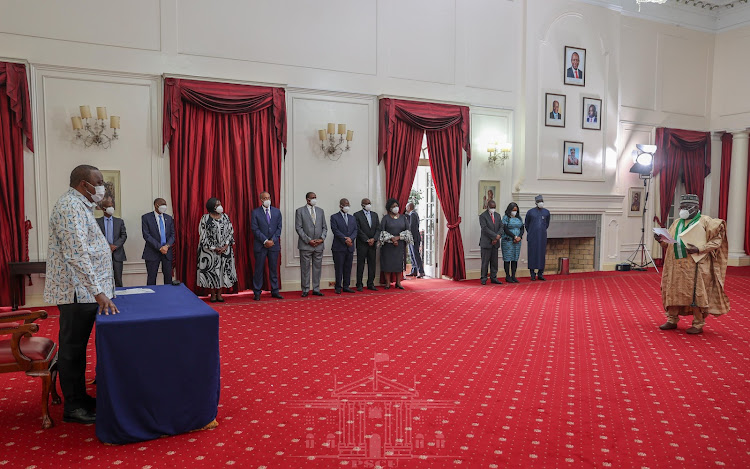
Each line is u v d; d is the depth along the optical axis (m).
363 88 8.93
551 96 10.62
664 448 2.94
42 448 2.91
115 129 7.29
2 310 4.09
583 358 4.72
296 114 8.48
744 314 6.75
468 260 10.09
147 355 2.98
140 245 7.51
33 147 6.86
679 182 13.03
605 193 11.42
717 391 3.89
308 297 7.87
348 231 8.20
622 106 11.70
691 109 12.66
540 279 9.92
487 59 10.04
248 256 8.10
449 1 9.63
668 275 5.73
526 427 3.21
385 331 5.68
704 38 12.70
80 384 3.29
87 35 7.13
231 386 3.93
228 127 7.90
